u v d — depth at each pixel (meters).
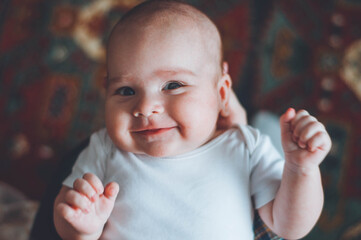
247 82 1.92
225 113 0.83
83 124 1.87
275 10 2.03
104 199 0.62
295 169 0.64
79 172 0.77
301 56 2.00
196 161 0.74
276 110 1.90
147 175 0.74
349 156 1.87
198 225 0.70
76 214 0.60
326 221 1.73
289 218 0.67
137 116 0.68
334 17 2.07
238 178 0.74
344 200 1.79
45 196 0.87
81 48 1.93
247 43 1.96
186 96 0.69
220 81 0.79
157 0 0.77
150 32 0.69
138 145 0.71
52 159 1.83
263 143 0.78
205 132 0.71
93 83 1.90
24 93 1.88
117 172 0.75
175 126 0.70
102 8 1.97
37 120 1.87
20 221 1.36
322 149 0.62
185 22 0.72
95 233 0.64
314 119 0.63
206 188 0.72
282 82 1.95
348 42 2.04
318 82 1.96
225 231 0.70
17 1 1.96
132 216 0.72
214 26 0.79
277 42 1.99
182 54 0.69
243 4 2.02
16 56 1.91
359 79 1.99
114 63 0.71
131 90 0.71
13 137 1.84
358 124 1.92
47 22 1.95
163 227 0.71
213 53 0.76
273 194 0.71
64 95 1.89
